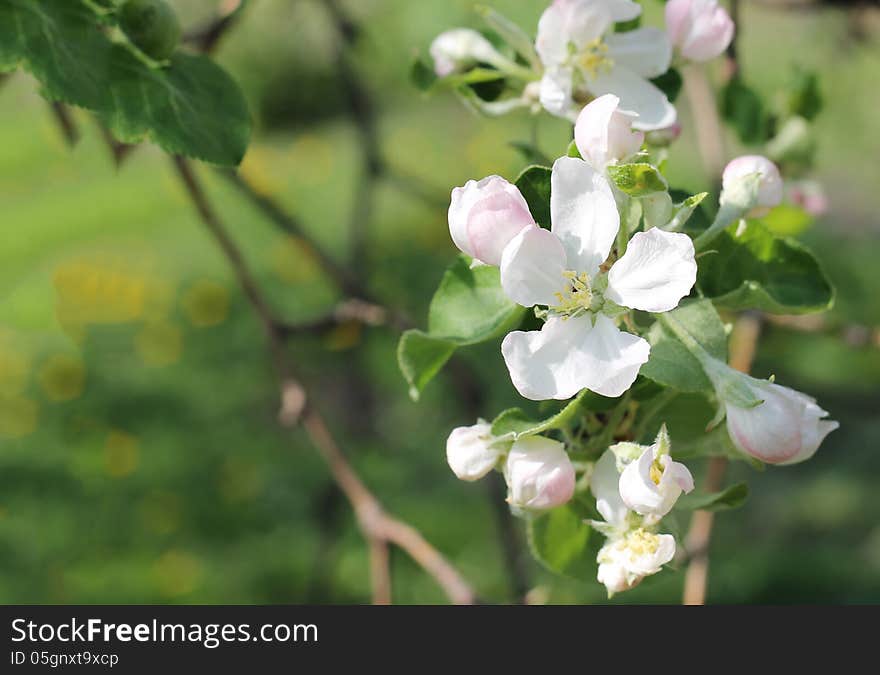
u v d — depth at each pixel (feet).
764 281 2.01
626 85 2.06
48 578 6.78
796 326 2.80
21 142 12.39
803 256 2.00
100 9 2.08
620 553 1.92
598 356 1.88
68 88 2.06
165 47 2.09
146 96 2.08
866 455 7.14
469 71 2.16
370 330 6.87
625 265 1.89
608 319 1.89
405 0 4.31
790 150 2.40
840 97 6.81
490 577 6.32
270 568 6.73
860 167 8.73
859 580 6.33
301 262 9.05
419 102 12.40
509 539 3.00
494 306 1.96
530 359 1.89
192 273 9.38
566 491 1.92
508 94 2.16
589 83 2.06
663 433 1.90
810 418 1.90
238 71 12.86
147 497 7.30
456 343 1.94
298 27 5.01
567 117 2.05
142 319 8.88
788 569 6.40
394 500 6.90
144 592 6.64
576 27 2.05
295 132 13.03
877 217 8.86
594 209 1.90
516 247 1.88
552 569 2.02
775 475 7.14
